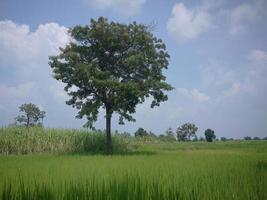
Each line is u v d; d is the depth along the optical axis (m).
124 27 45.59
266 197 10.38
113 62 46.16
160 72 46.50
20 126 44.84
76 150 43.97
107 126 44.69
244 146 64.81
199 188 10.84
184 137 115.44
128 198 9.44
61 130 45.47
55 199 9.84
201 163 21.30
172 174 14.23
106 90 44.56
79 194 9.84
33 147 42.47
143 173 14.68
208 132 109.06
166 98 45.41
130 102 44.31
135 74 46.16
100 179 13.03
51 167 20.16
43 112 71.56
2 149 41.31
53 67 44.31
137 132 108.62
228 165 19.11
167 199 9.55
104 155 35.16
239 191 10.56
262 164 19.34
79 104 45.22
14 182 12.41
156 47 46.59
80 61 45.00
